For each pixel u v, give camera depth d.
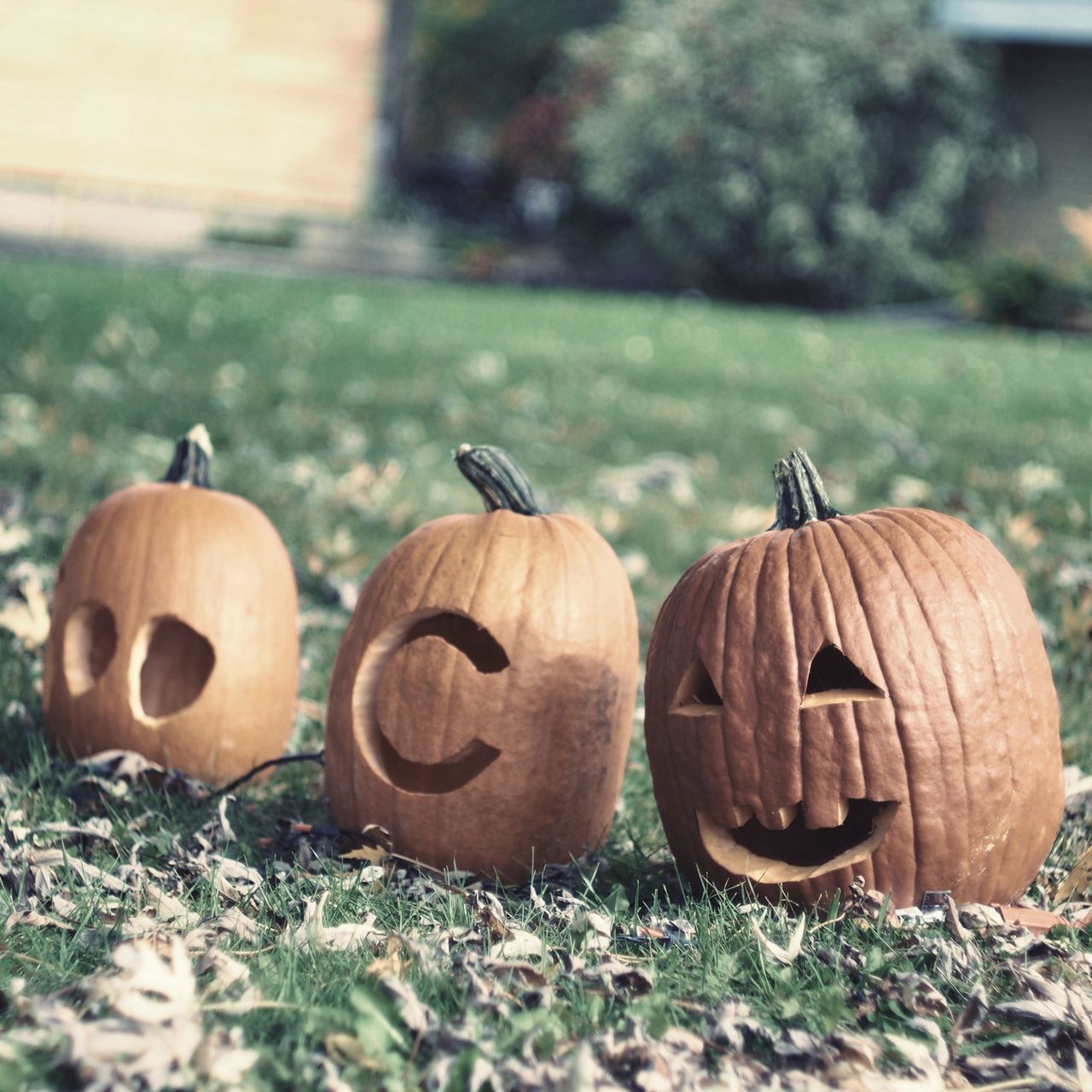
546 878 2.52
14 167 18.48
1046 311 18.61
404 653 2.52
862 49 20.47
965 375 10.98
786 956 2.09
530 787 2.49
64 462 5.49
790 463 2.54
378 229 21.11
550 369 9.87
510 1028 1.80
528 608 2.50
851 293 21.45
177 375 7.91
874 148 20.88
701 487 6.34
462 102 32.47
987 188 21.66
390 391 8.13
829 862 2.34
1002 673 2.31
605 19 31.25
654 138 21.03
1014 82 21.45
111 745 2.92
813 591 2.33
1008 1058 1.84
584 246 23.95
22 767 2.93
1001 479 6.16
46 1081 1.59
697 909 2.30
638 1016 1.83
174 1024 1.69
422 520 5.25
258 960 1.96
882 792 2.26
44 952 1.98
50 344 8.42
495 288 19.66
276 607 3.03
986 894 2.35
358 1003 1.74
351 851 2.54
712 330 13.97
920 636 2.28
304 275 17.89
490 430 7.27
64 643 2.97
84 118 18.66
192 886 2.30
